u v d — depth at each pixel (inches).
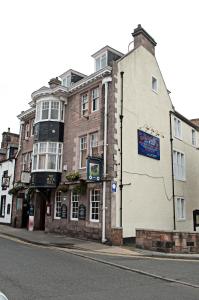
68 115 783.7
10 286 265.3
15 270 329.1
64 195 735.7
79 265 377.1
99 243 599.2
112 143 632.4
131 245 585.3
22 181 818.2
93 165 620.7
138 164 692.1
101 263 401.1
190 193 919.0
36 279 294.5
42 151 772.0
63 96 789.2
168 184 800.3
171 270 365.4
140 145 706.2
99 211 630.5
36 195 846.5
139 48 765.3
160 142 792.9
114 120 644.1
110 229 594.6
